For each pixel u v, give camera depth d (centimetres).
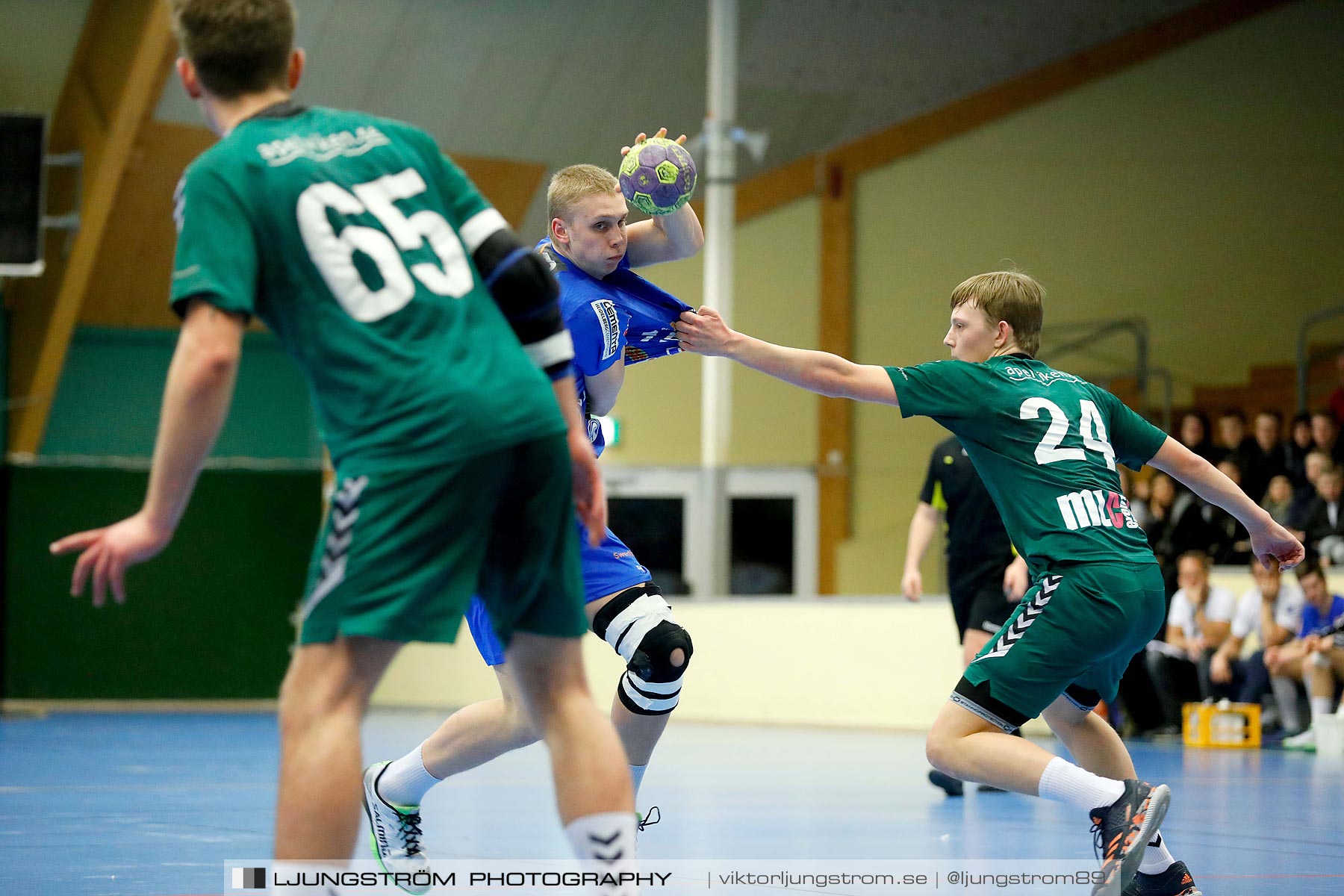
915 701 1759
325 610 336
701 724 1914
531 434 347
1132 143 2373
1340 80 2183
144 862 596
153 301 2500
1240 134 2275
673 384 2534
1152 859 502
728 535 2056
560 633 367
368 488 335
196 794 923
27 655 2317
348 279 343
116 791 938
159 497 328
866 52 2484
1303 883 552
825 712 1850
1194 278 2298
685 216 594
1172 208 2328
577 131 2519
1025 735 1645
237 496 2462
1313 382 2128
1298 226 2211
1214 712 1495
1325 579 1452
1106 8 2383
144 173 2305
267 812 808
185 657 2405
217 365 325
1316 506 1576
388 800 546
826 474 2364
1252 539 562
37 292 2367
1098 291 2391
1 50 2217
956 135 2520
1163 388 2288
